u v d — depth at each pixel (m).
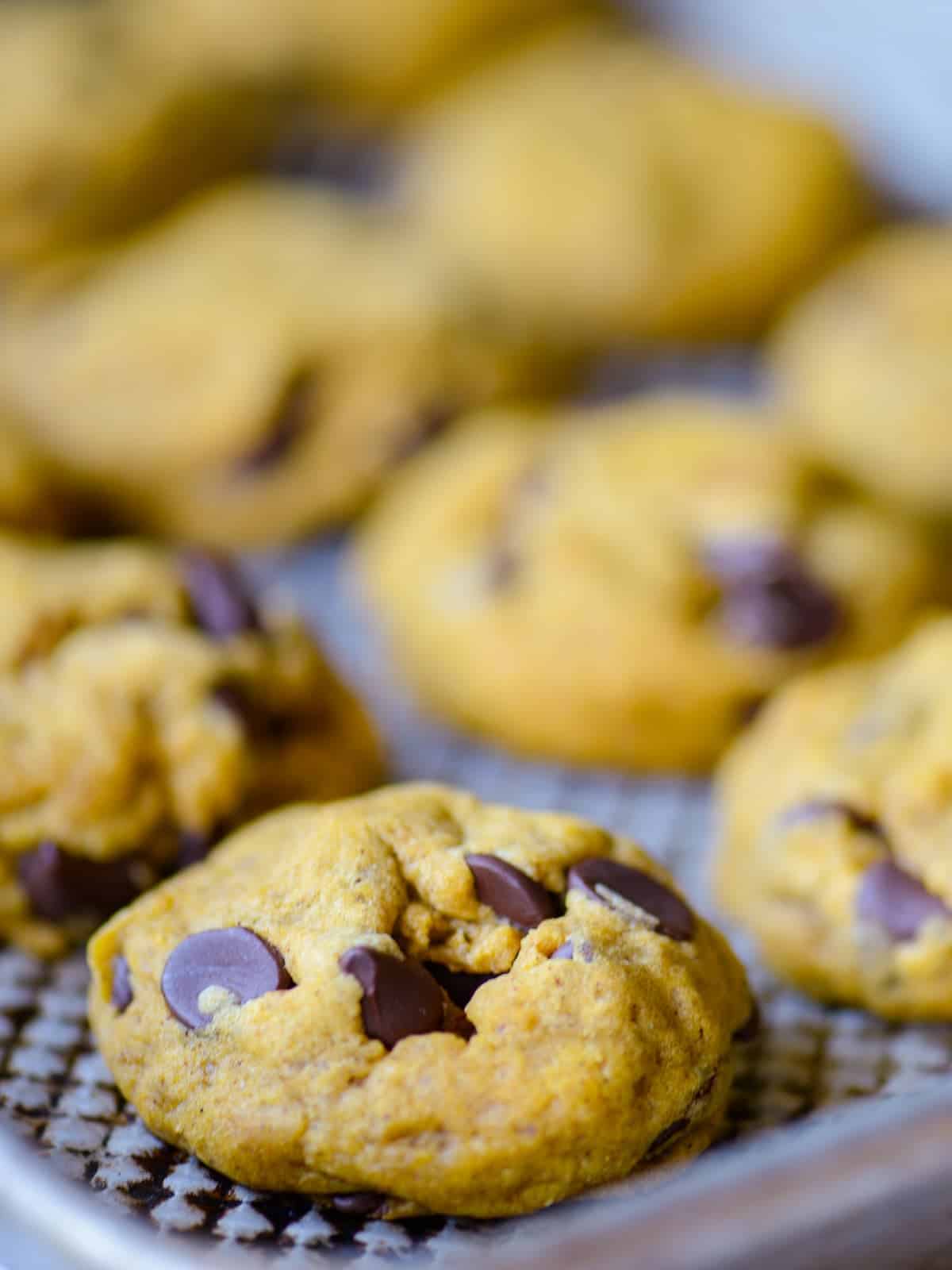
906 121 0.45
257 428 0.36
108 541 0.37
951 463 0.36
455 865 0.25
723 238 0.41
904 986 0.27
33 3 0.49
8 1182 0.22
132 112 0.41
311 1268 0.23
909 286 0.39
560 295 0.41
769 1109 0.26
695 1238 0.21
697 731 0.32
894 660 0.31
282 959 0.24
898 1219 0.22
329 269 0.39
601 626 0.32
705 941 0.25
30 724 0.28
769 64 0.47
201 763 0.28
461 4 0.46
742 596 0.32
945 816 0.28
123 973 0.25
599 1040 0.24
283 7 0.45
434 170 0.44
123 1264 0.22
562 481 0.34
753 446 0.34
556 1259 0.21
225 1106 0.24
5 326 0.39
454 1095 0.23
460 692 0.33
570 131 0.42
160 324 0.37
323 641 0.35
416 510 0.35
